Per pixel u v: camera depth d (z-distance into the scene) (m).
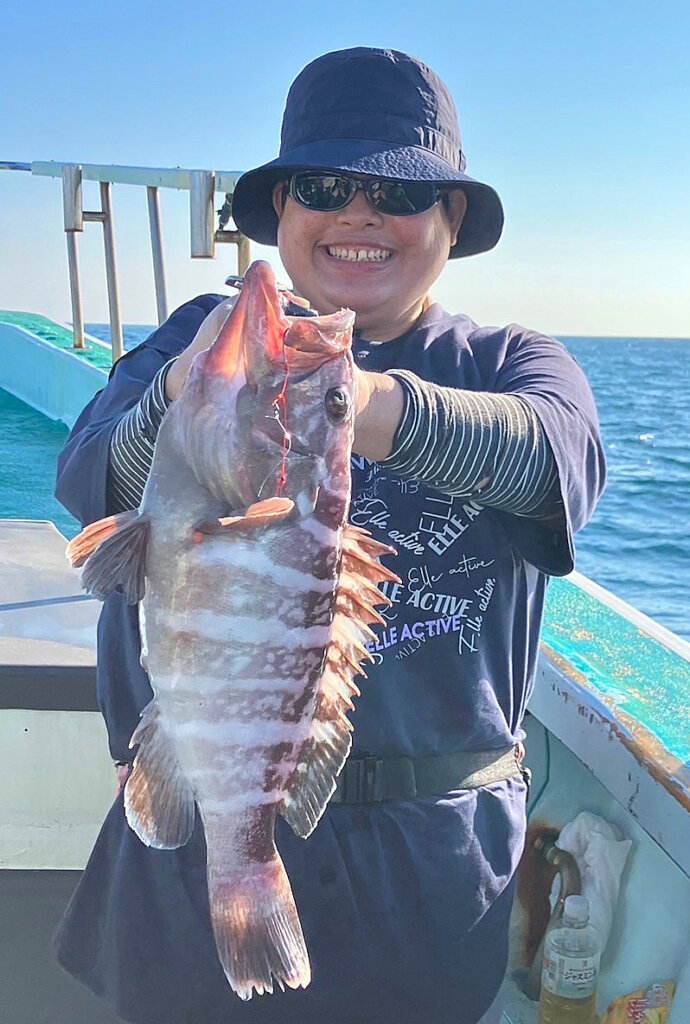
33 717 2.51
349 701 1.49
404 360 1.83
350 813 1.66
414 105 1.81
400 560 1.70
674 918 2.06
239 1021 1.67
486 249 2.04
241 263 4.52
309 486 1.35
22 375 8.16
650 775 1.87
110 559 1.35
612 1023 2.05
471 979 1.71
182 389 1.36
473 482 1.47
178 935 1.66
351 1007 1.67
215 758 1.41
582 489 1.61
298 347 1.33
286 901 1.46
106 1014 2.27
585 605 2.75
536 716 2.38
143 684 1.76
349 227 1.77
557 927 2.16
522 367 1.75
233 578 1.36
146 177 5.03
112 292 6.14
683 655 2.37
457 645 1.69
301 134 1.85
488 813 1.72
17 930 2.47
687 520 10.16
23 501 5.61
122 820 1.76
